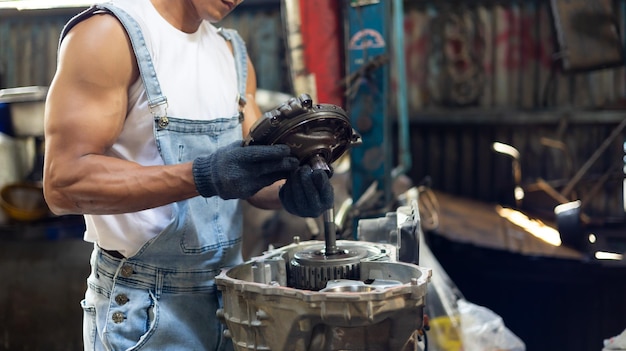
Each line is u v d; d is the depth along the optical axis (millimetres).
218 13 1293
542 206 4074
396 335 1044
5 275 2879
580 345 3361
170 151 1264
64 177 1145
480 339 2266
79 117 1154
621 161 4199
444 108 4734
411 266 1125
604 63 4141
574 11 4121
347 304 972
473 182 4746
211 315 1362
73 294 2842
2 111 3330
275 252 1294
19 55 4895
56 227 2967
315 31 2316
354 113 2365
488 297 3512
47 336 2857
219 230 1378
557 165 4602
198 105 1315
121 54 1206
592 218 3816
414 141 4797
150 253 1301
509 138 4676
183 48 1315
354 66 2330
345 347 1025
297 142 1114
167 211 1307
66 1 2234
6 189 3057
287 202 1169
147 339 1260
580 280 3205
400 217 1373
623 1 4414
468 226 3559
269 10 4785
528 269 3271
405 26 4723
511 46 4641
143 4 1284
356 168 2398
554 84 4617
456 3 4652
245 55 1511
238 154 1101
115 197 1133
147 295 1294
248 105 1520
